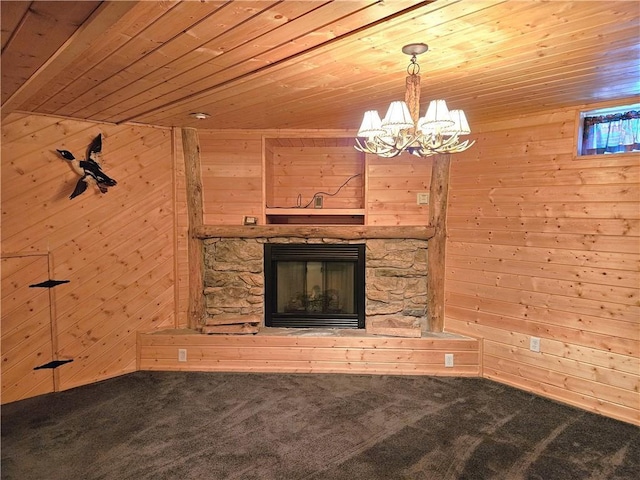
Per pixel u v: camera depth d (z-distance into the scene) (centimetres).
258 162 410
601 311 308
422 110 317
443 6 157
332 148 452
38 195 333
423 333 397
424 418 303
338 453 260
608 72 234
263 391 349
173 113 336
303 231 406
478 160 371
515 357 356
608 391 307
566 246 324
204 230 410
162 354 396
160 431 285
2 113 298
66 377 354
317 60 214
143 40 187
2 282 319
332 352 389
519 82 253
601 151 313
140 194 388
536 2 155
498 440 274
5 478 235
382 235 402
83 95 278
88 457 255
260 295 420
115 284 378
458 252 389
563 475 239
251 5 155
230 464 248
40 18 142
